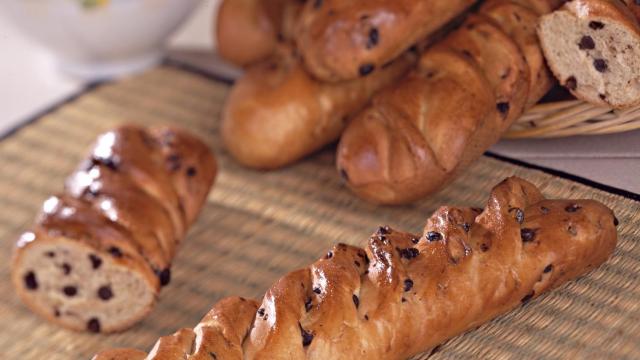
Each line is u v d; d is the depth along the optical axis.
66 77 1.04
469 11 0.86
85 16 0.97
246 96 0.88
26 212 0.88
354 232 0.83
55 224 0.79
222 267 0.83
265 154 0.87
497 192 0.76
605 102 0.81
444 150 0.81
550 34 0.81
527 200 0.77
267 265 0.82
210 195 0.88
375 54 0.83
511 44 0.81
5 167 0.92
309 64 0.85
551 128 0.84
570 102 0.83
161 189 0.82
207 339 0.71
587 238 0.75
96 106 0.97
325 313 0.72
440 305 0.73
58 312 0.80
